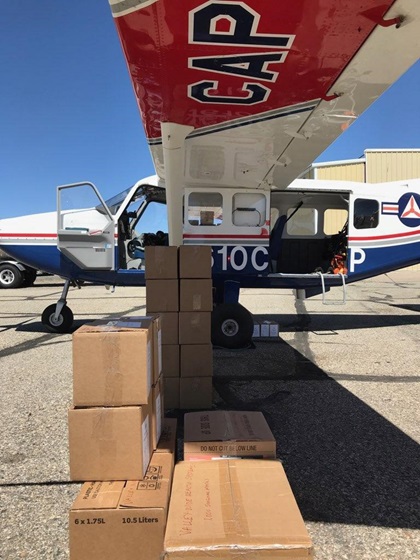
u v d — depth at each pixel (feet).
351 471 7.29
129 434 5.65
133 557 4.85
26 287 43.86
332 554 5.34
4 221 18.26
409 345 16.94
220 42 6.75
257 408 10.17
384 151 51.88
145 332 5.90
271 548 4.35
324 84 8.32
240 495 5.26
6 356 14.84
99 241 17.38
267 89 8.50
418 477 7.11
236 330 16.20
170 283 10.03
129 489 5.39
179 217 12.93
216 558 4.34
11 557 5.30
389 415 9.72
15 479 7.06
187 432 6.94
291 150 12.52
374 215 18.88
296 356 15.15
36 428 8.98
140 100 9.05
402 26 6.40
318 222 21.11
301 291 19.81
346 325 21.43
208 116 9.80
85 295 35.73
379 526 5.88
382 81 8.20
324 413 9.85
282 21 6.24
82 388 5.78
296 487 6.81
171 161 11.13
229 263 17.39
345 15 6.11
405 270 57.93
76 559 4.85
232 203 17.28
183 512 4.93
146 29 6.43
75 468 5.66
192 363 10.02
